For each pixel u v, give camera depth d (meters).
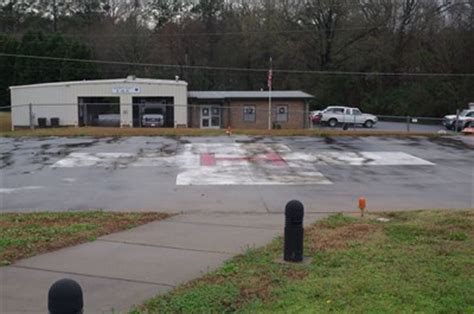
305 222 10.31
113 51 70.81
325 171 18.36
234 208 12.17
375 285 6.04
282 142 27.14
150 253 7.82
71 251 7.89
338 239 8.56
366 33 62.81
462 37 59.62
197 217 10.89
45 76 68.19
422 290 5.86
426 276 6.40
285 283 6.20
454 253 7.57
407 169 18.94
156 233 9.21
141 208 12.22
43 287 6.21
